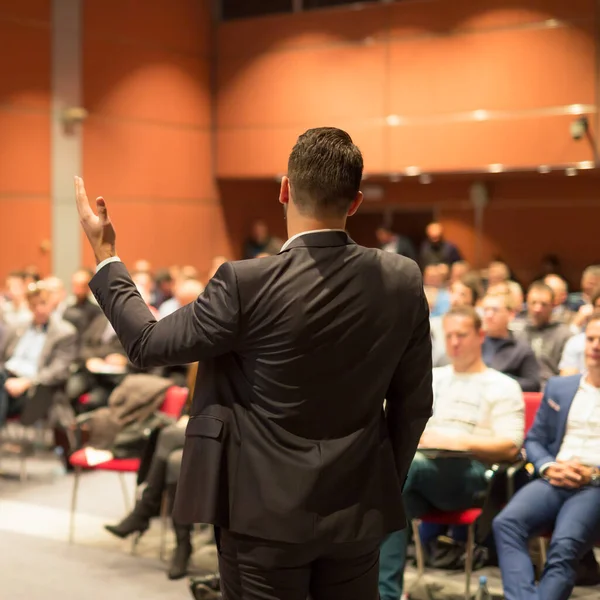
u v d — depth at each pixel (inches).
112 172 420.5
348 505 64.0
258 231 478.6
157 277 367.9
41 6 390.9
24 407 236.5
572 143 382.3
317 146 65.4
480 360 156.4
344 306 63.5
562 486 135.6
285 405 63.1
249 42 454.6
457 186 468.8
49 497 221.1
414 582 161.2
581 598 150.9
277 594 63.8
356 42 426.0
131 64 428.1
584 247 443.2
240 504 63.4
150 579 164.9
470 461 148.5
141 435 187.9
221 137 466.3
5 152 379.6
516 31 390.9
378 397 65.8
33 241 388.8
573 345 209.0
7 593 156.1
